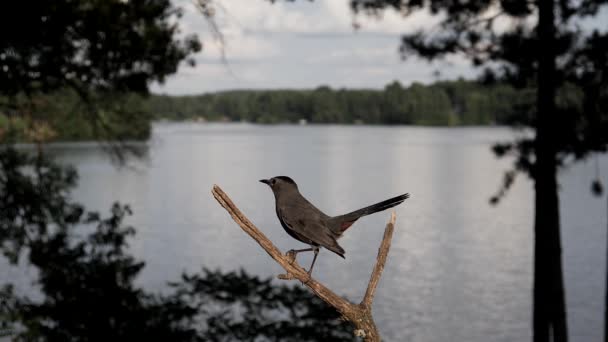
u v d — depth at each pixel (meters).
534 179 11.84
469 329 22.25
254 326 9.95
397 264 32.44
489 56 12.05
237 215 4.11
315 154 130.38
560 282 11.91
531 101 12.45
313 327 10.01
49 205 10.39
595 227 45.88
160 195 61.22
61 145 121.94
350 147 156.00
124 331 8.91
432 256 34.56
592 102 11.07
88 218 10.82
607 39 10.75
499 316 23.97
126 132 12.44
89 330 8.73
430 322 22.78
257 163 106.00
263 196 60.56
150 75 10.66
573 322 23.08
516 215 52.41
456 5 12.07
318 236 5.13
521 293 27.12
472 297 26.47
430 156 130.50
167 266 29.14
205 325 10.44
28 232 10.24
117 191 63.12
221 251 33.66
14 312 8.67
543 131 11.37
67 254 9.94
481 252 36.19
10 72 9.77
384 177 85.44
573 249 37.38
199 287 10.93
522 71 11.77
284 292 11.11
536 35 11.53
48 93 10.89
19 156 10.70
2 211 9.98
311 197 62.72
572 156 11.38
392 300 25.77
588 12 11.15
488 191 70.38
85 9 9.91
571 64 11.31
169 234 39.09
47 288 9.33
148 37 10.20
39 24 9.27
